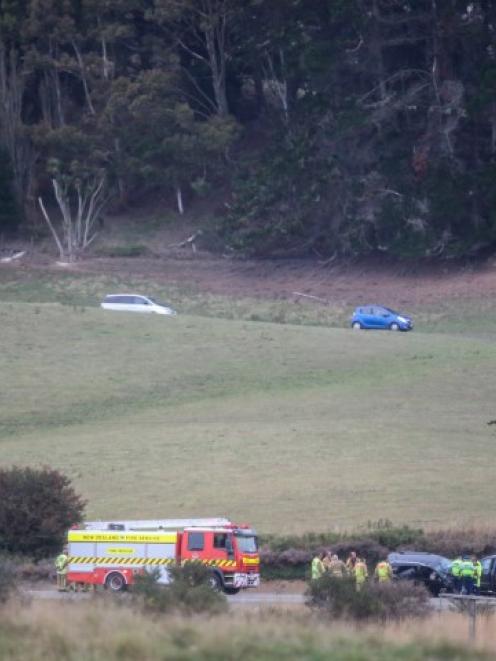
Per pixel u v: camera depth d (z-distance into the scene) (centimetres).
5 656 6712
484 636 7875
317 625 7856
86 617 7638
